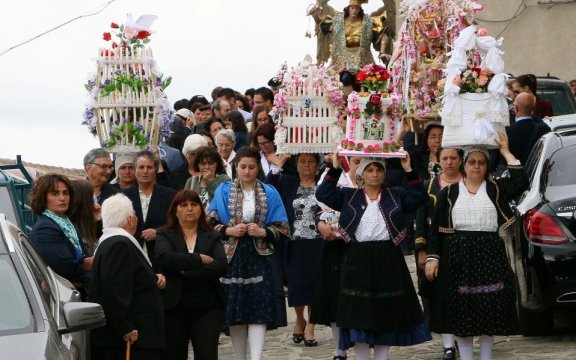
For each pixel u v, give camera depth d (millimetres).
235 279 13836
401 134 13266
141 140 16984
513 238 14953
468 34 13609
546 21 39125
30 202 12305
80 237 12570
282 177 15883
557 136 15641
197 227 12852
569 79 38844
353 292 12875
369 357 13789
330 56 28438
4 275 9750
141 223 14344
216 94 25703
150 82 17047
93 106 16969
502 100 13414
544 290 14305
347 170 15391
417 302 13031
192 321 12781
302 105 15914
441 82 14992
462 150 14367
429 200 14375
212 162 15641
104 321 10070
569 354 14039
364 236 12938
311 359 15180
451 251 13125
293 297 15789
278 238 14031
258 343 13844
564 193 14523
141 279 11711
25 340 9023
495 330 13031
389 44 27688
